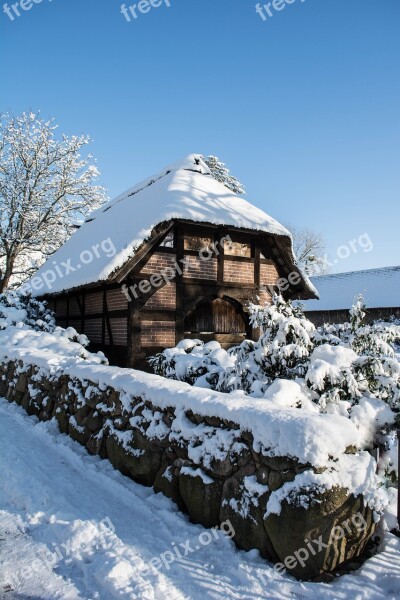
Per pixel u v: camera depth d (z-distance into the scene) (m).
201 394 3.88
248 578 2.85
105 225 14.17
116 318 11.04
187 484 3.66
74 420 5.64
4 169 22.56
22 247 22.69
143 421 4.33
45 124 23.05
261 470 3.16
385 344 4.82
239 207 12.13
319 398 4.02
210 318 11.74
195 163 13.88
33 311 12.72
